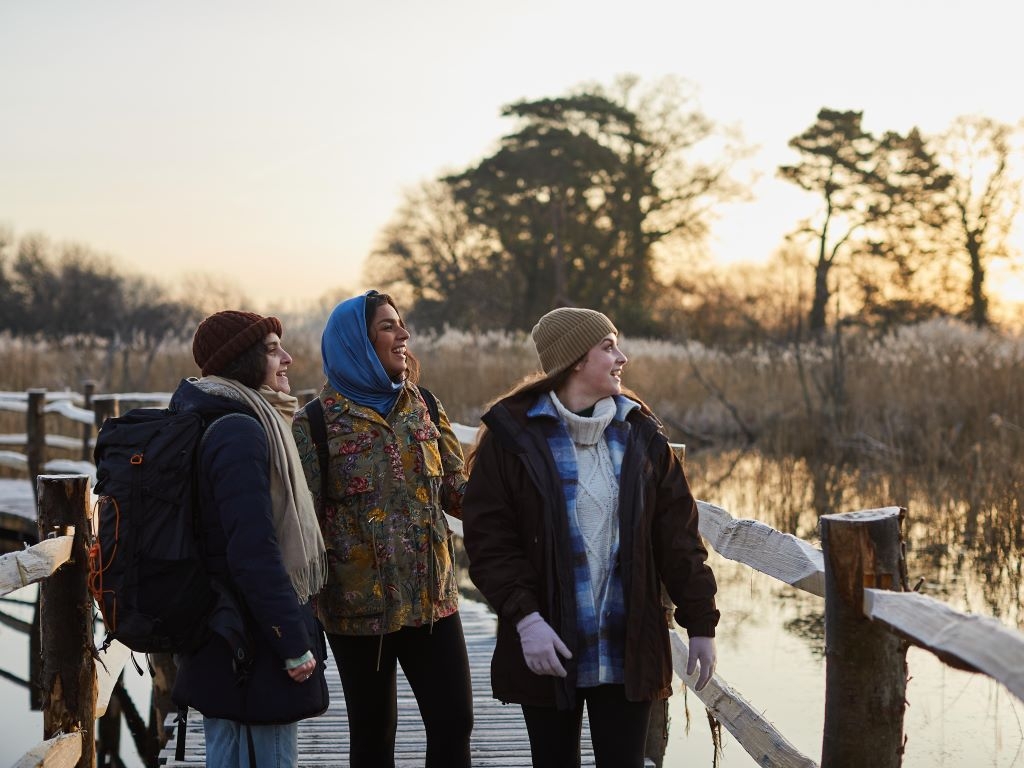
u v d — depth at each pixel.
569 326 2.73
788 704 5.37
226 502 2.57
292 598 2.58
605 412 2.72
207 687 2.64
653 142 47.12
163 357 20.27
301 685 2.65
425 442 3.19
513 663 2.67
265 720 2.61
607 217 47.88
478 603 7.46
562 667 2.55
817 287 23.02
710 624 2.67
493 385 17.28
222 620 2.58
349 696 3.20
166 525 2.57
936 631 1.86
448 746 3.19
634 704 2.66
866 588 2.18
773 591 7.76
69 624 3.33
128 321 35.78
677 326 23.83
